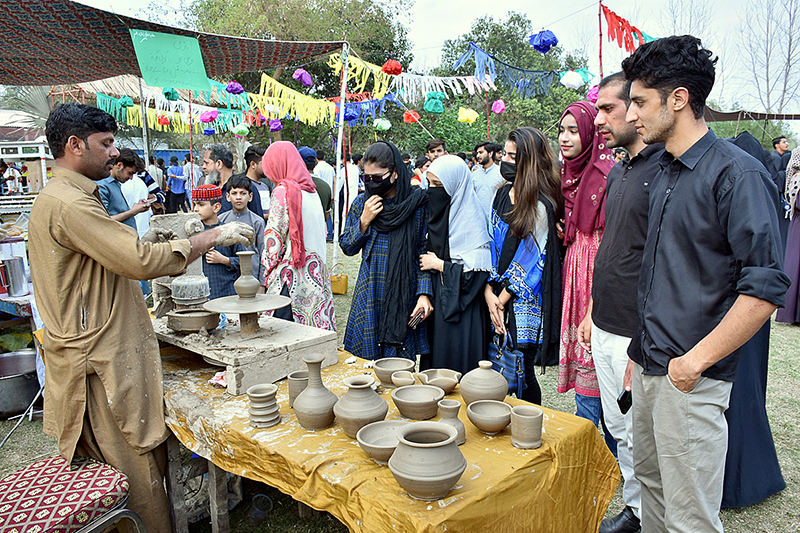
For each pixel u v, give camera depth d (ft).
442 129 48.60
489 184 16.88
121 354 6.38
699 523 5.04
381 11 56.80
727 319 4.44
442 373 6.71
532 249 8.10
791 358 14.25
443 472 4.02
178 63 11.18
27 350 12.16
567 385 8.49
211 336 7.47
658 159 5.92
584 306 8.21
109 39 11.81
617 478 6.01
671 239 5.01
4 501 5.62
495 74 18.90
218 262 11.24
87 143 6.33
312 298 10.28
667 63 4.68
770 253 4.27
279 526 7.58
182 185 33.45
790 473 8.76
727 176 4.57
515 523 4.66
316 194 10.55
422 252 9.21
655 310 5.10
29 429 10.94
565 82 15.24
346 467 4.74
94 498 5.67
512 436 5.16
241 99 30.27
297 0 53.42
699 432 4.88
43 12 10.28
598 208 7.76
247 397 6.59
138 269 6.03
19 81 14.76
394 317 8.81
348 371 7.34
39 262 6.23
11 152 27.12
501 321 8.46
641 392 5.48
